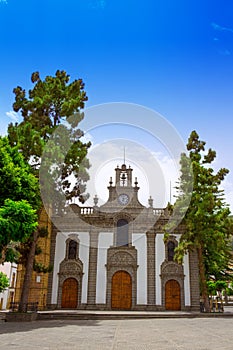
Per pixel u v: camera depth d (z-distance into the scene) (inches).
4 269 1323.8
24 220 498.0
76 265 1139.3
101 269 1134.4
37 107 830.5
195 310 1080.8
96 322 672.4
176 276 1123.9
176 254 1022.4
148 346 322.3
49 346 321.7
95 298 1104.8
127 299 1108.5
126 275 1134.4
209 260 1122.0
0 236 479.2
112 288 1120.2
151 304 1091.9
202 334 436.8
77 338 389.1
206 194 1015.0
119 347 314.7
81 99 844.0
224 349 304.0
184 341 361.4
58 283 1122.0
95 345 328.8
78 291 1112.8
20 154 655.1
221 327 549.6
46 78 899.4
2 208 495.2
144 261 1138.7
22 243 764.6
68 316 773.9
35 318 719.1
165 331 480.1
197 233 997.2
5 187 558.9
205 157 1095.0
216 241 975.6
